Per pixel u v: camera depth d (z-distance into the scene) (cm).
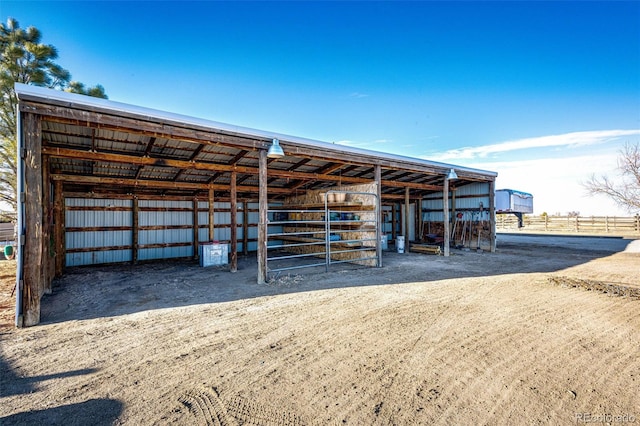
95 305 466
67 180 707
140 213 967
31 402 216
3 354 294
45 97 397
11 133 774
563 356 288
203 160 745
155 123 499
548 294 514
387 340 325
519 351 299
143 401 217
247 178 960
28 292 377
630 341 324
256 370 262
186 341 324
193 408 209
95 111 443
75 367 268
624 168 1284
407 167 897
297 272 732
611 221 2161
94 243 891
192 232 1062
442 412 205
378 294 516
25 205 382
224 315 412
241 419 197
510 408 209
